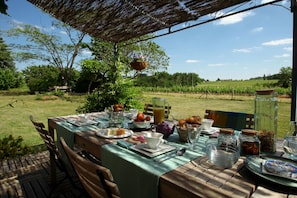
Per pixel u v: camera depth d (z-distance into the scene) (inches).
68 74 563.2
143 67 105.5
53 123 74.0
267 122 43.4
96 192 28.5
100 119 77.6
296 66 55.7
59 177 76.5
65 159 63.9
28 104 331.3
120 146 44.2
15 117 220.8
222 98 446.6
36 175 80.1
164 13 87.6
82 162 27.5
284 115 212.5
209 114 72.1
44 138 61.2
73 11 89.7
